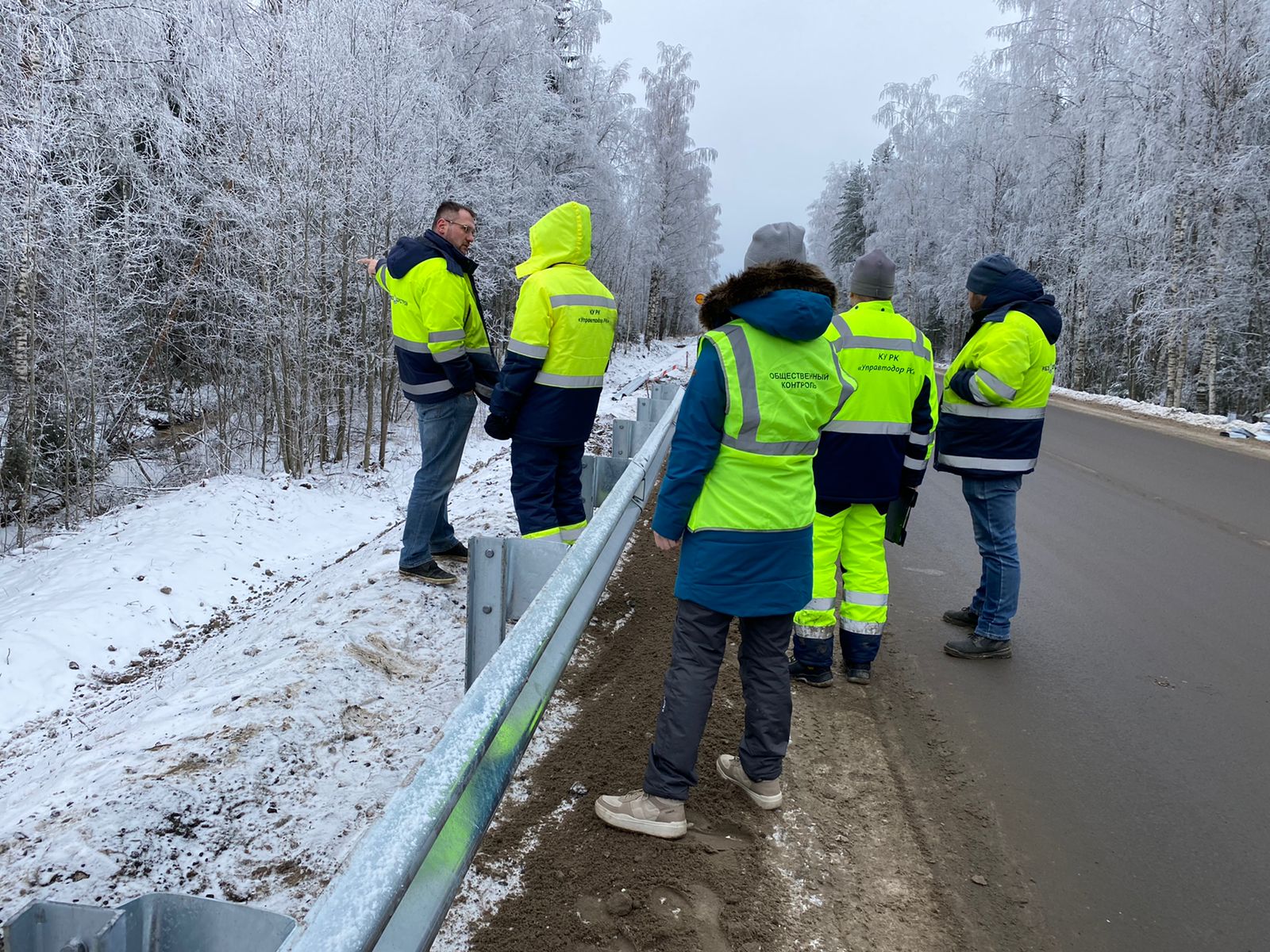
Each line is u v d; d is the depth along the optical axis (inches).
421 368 172.6
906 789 120.1
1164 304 791.7
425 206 489.1
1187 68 718.5
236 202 407.2
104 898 87.0
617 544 130.3
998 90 1171.9
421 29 514.0
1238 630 188.7
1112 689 156.5
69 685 209.2
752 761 109.0
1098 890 99.0
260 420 529.7
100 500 411.8
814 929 89.5
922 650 174.2
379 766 117.4
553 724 128.9
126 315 423.5
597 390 169.6
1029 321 158.1
